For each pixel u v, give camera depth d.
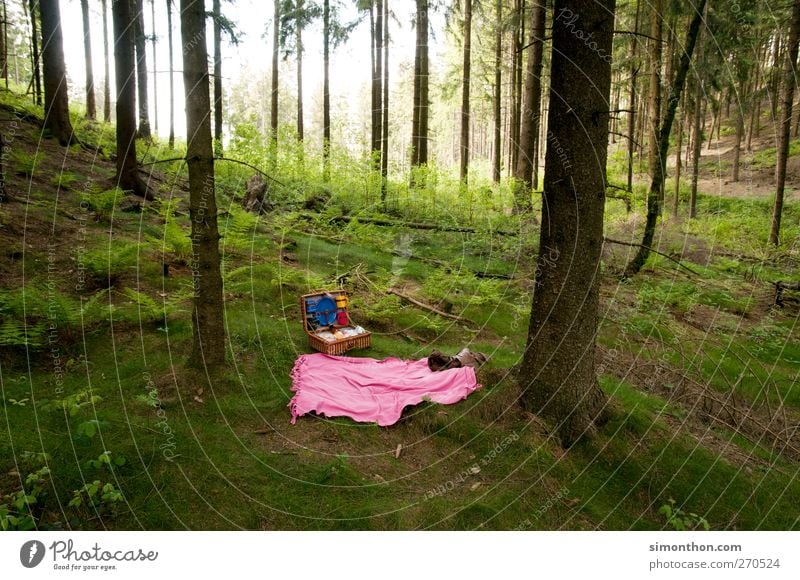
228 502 2.96
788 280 9.47
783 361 6.46
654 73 11.09
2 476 2.83
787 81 11.87
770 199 19.31
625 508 3.39
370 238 10.06
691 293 8.77
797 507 3.54
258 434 3.67
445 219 11.73
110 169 9.98
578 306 3.98
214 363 4.24
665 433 4.08
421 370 5.06
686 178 23.12
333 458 3.51
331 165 13.30
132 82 8.51
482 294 7.67
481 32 17.75
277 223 9.44
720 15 8.98
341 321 5.87
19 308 4.25
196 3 3.72
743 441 4.48
